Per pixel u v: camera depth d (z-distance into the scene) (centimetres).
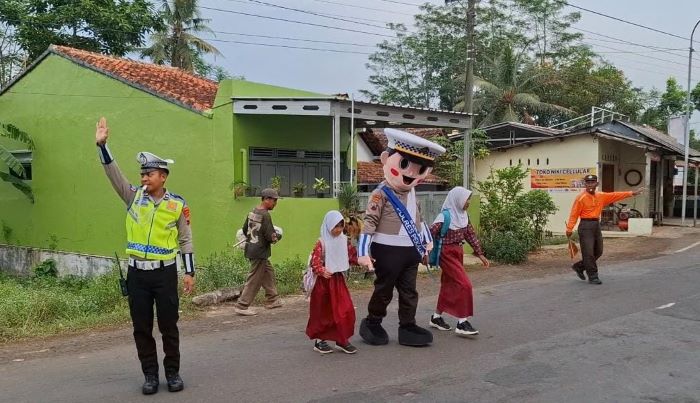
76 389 529
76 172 1533
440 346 661
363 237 642
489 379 545
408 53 3994
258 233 854
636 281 1070
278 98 1192
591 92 3784
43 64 1603
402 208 656
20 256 1702
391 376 557
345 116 1220
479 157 1977
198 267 1225
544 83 3566
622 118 3114
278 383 541
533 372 563
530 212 1562
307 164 1415
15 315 816
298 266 1131
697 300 892
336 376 559
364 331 677
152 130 1352
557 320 778
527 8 3981
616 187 2195
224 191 1245
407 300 660
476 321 779
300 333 738
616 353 623
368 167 1986
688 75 2284
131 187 528
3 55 2467
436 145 659
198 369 586
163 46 2897
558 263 1361
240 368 588
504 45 3716
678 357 607
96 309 916
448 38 3903
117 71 1450
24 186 1633
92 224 1505
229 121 1234
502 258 1365
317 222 1217
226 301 942
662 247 1614
